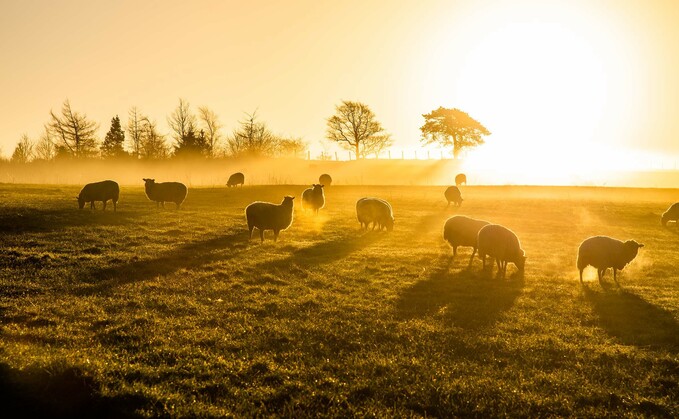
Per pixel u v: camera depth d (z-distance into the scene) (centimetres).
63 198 3284
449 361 941
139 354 901
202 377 827
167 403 725
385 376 864
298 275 1623
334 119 10462
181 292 1357
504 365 941
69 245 1877
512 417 745
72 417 686
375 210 2689
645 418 748
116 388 754
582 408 776
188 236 2234
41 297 1234
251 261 1786
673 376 894
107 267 1570
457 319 1210
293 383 816
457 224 1958
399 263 1898
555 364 952
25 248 1778
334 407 745
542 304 1380
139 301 1244
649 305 1378
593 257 1622
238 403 741
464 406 771
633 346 1049
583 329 1162
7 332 976
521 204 4206
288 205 2212
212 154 8981
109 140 9094
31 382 738
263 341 1007
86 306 1178
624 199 4650
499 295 1462
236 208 3388
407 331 1102
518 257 1725
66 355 840
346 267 1789
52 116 7744
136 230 2298
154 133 8738
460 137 9994
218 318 1141
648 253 2289
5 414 679
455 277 1688
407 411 750
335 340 1038
